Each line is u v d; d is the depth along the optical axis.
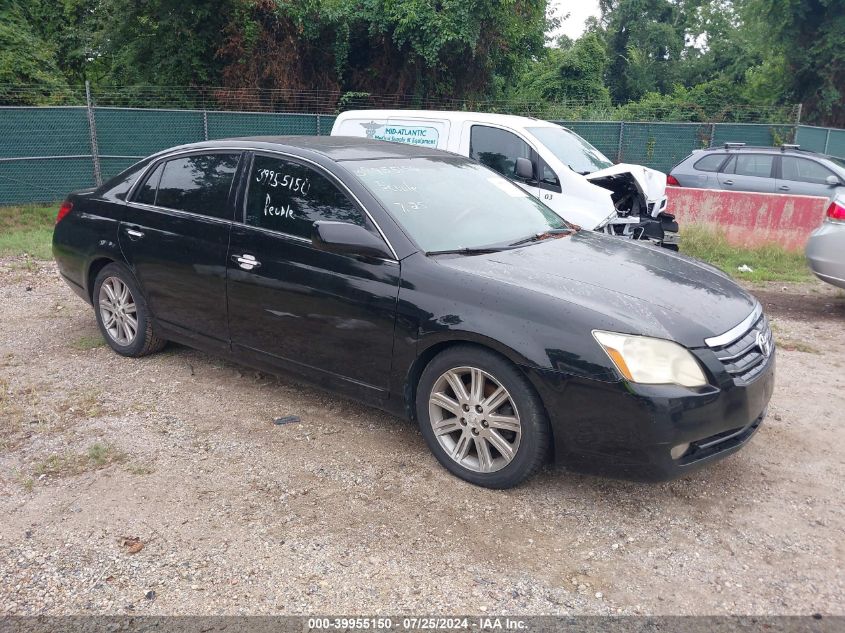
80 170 14.30
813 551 3.24
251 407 4.65
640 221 8.85
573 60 27.03
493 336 3.47
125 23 19.08
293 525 3.36
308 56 19.69
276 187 4.45
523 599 2.90
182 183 4.98
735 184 12.37
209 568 3.05
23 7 20.19
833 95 24.86
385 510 3.50
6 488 3.64
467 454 3.81
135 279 5.18
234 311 4.57
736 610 2.85
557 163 8.46
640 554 3.21
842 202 7.14
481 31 19.36
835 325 6.98
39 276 8.38
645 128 17.97
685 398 3.26
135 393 4.83
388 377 3.94
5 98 15.84
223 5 18.67
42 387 4.91
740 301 3.89
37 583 2.94
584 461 3.43
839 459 4.11
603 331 3.32
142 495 3.59
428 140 9.19
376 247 3.87
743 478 3.88
